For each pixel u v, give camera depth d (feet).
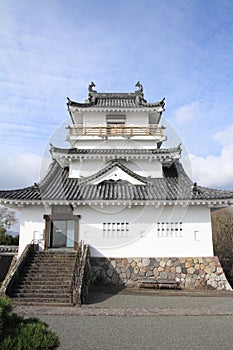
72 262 44.27
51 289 37.50
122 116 68.95
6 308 10.43
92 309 32.04
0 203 49.21
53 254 46.47
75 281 36.73
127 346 20.85
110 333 23.76
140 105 69.10
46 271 41.73
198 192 52.49
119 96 76.54
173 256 50.06
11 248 61.46
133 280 48.39
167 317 29.12
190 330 24.77
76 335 23.16
